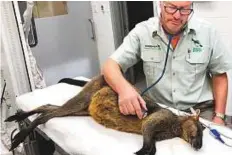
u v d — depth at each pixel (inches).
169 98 62.5
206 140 43.1
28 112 60.2
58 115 56.0
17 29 81.5
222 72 60.9
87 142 46.4
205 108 62.1
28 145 67.0
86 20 133.0
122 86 49.2
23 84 86.6
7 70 85.2
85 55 136.6
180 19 54.2
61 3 124.3
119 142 44.8
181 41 59.3
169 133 44.0
